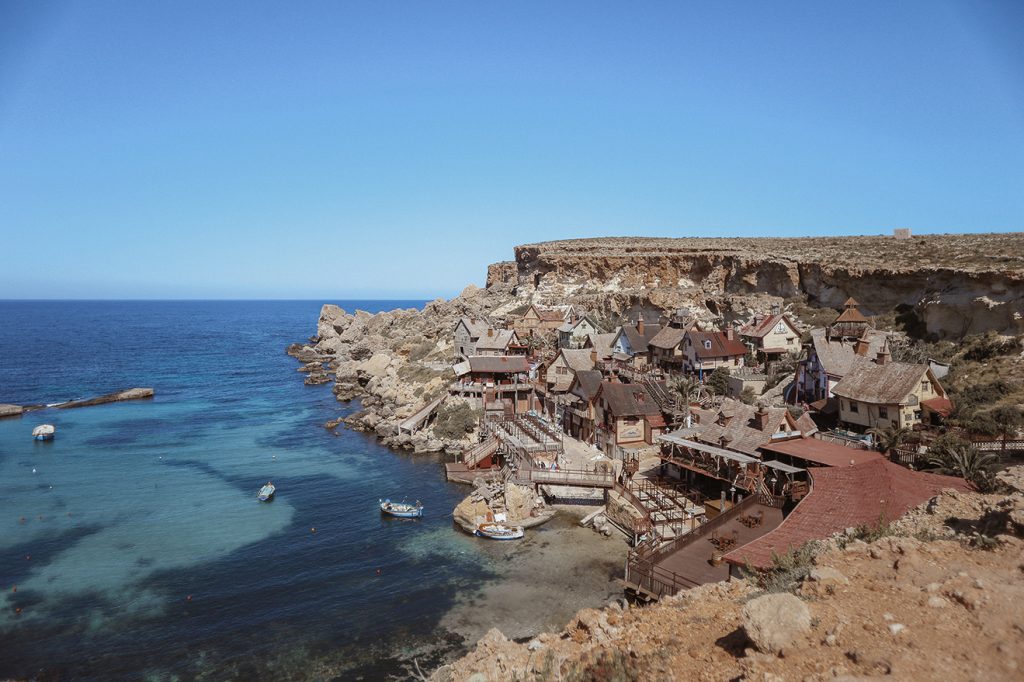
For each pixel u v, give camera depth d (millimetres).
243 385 117812
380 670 31047
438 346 111750
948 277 71750
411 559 43031
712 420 50219
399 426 74812
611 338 90562
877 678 10789
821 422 54094
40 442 73375
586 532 47219
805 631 12734
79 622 35188
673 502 46719
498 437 63750
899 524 22141
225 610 36500
